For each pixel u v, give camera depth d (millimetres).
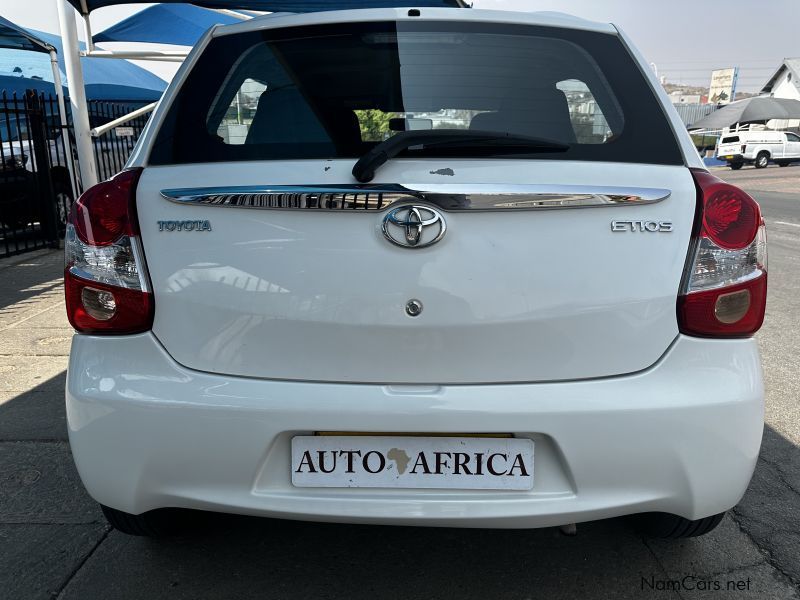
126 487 1700
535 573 2096
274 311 1631
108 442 1678
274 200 1611
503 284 1604
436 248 1598
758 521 2396
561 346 1621
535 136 1798
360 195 1591
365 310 1614
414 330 1613
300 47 2055
